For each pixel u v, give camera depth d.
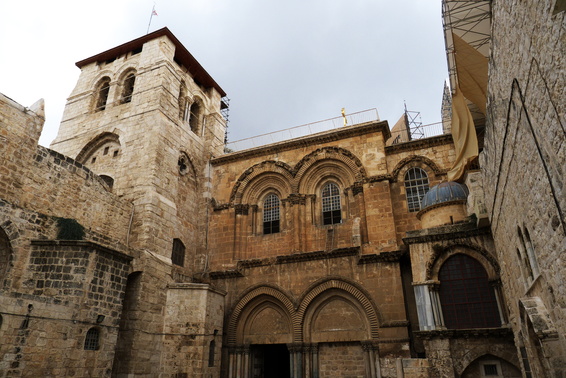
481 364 18.69
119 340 21.88
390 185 27.36
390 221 25.56
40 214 19.05
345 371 23.89
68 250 18.23
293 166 29.91
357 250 25.14
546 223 9.82
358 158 28.05
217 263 29.22
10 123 18.83
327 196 29.08
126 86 34.09
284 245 28.19
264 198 31.02
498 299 19.22
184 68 35.44
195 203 31.36
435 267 20.84
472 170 22.69
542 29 7.45
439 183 25.06
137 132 29.19
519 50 9.13
